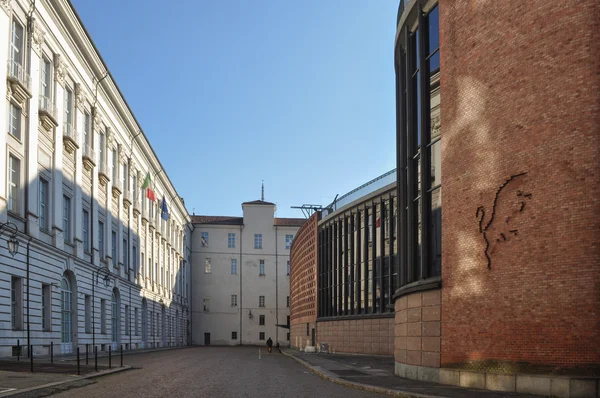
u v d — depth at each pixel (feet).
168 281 247.50
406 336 70.59
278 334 305.73
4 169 92.89
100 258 150.30
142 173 203.51
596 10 50.96
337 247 179.83
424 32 72.54
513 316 53.93
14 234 87.92
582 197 50.16
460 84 62.28
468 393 52.31
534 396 50.21
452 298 61.05
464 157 60.90
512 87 55.88
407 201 77.20
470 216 59.41
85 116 141.38
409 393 52.75
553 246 51.42
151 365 99.66
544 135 52.80
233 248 311.68
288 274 311.68
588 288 49.26
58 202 116.26
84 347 131.23
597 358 48.47
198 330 302.45
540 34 53.83
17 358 89.25
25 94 101.09
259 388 60.85
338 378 71.00
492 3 58.65
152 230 216.95
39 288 105.29
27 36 103.96
